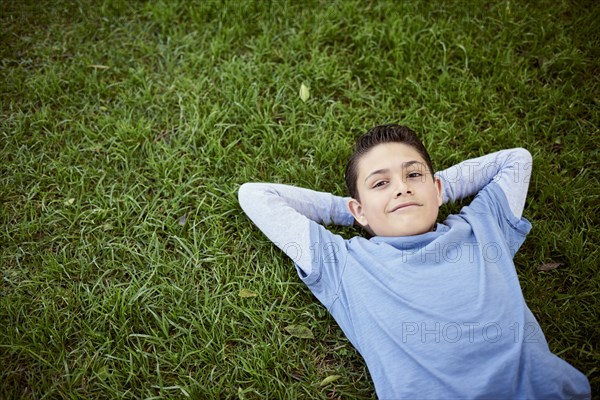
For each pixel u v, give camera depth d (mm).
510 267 2205
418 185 2336
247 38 3342
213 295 2480
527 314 2121
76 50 3318
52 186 2820
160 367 2311
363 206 2410
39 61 3291
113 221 2695
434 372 1966
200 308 2463
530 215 2699
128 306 2402
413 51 3217
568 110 2980
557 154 2904
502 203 2475
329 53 3305
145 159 2889
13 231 2654
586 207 2725
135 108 3086
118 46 3340
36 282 2500
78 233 2676
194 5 3477
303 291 2514
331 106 3023
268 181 2824
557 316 2410
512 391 1911
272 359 2314
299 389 2277
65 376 2250
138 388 2246
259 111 3006
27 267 2562
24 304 2432
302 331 2402
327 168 2840
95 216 2701
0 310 2400
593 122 2969
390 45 3277
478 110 3027
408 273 2168
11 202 2764
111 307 2420
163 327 2352
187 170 2859
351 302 2236
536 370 1935
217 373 2301
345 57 3254
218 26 3369
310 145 2896
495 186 2516
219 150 2861
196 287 2508
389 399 2016
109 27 3414
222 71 3178
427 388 1957
